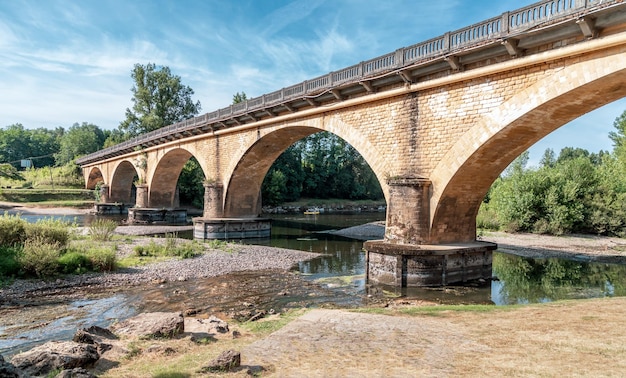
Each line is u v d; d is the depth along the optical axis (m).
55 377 5.59
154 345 8.09
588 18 12.09
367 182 97.62
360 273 20.23
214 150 36.41
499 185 47.19
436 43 16.97
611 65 12.04
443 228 18.33
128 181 67.81
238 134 33.00
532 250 28.86
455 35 16.20
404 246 17.36
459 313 10.98
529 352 7.32
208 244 28.27
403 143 18.97
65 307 13.34
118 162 61.75
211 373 6.57
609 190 37.06
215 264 21.28
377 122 20.42
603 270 22.16
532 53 14.27
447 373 6.53
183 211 50.00
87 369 6.74
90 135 111.44
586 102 13.88
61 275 17.11
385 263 17.52
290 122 26.91
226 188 34.91
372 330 9.27
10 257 16.61
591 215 36.16
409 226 17.83
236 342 8.65
